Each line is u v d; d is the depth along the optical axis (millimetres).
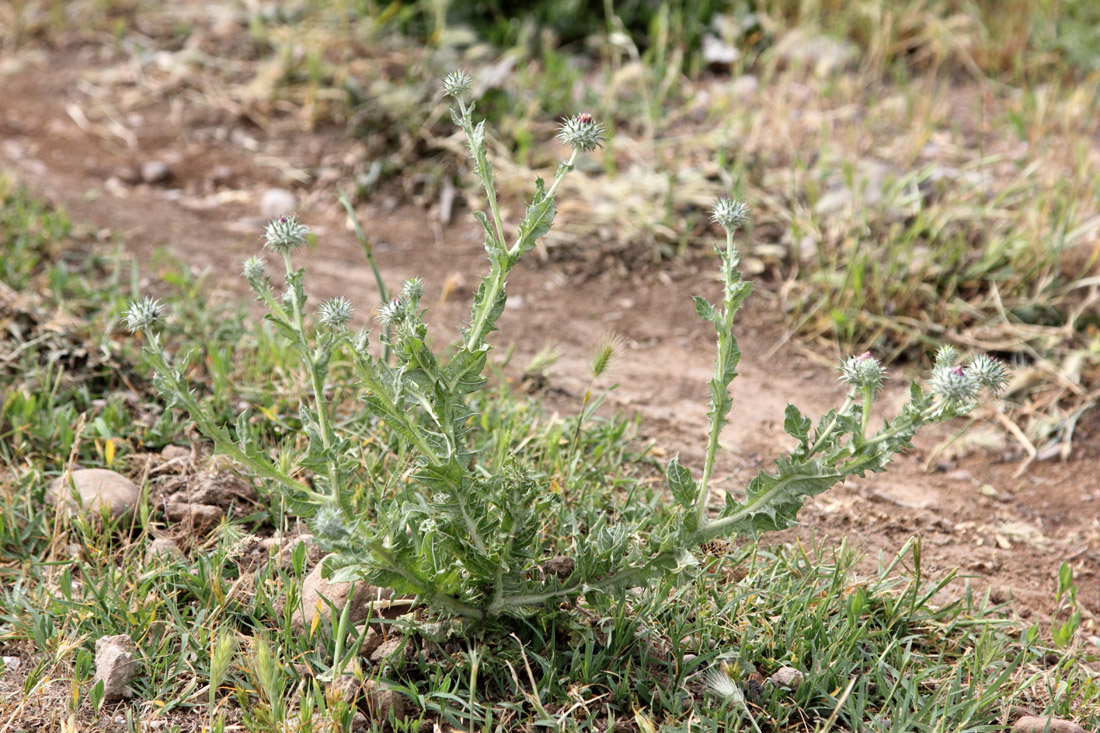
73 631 2473
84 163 5449
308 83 6113
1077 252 4457
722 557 2768
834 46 6262
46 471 3107
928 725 2348
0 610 2592
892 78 6195
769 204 4887
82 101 6035
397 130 5566
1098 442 3793
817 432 2213
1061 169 4969
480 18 6512
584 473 3211
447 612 2377
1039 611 2986
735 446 3662
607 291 4656
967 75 6234
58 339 3580
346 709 2209
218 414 3361
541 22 6543
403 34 6516
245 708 2275
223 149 5668
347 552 2115
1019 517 3422
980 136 5238
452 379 2223
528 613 2365
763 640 2543
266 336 3787
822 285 4461
